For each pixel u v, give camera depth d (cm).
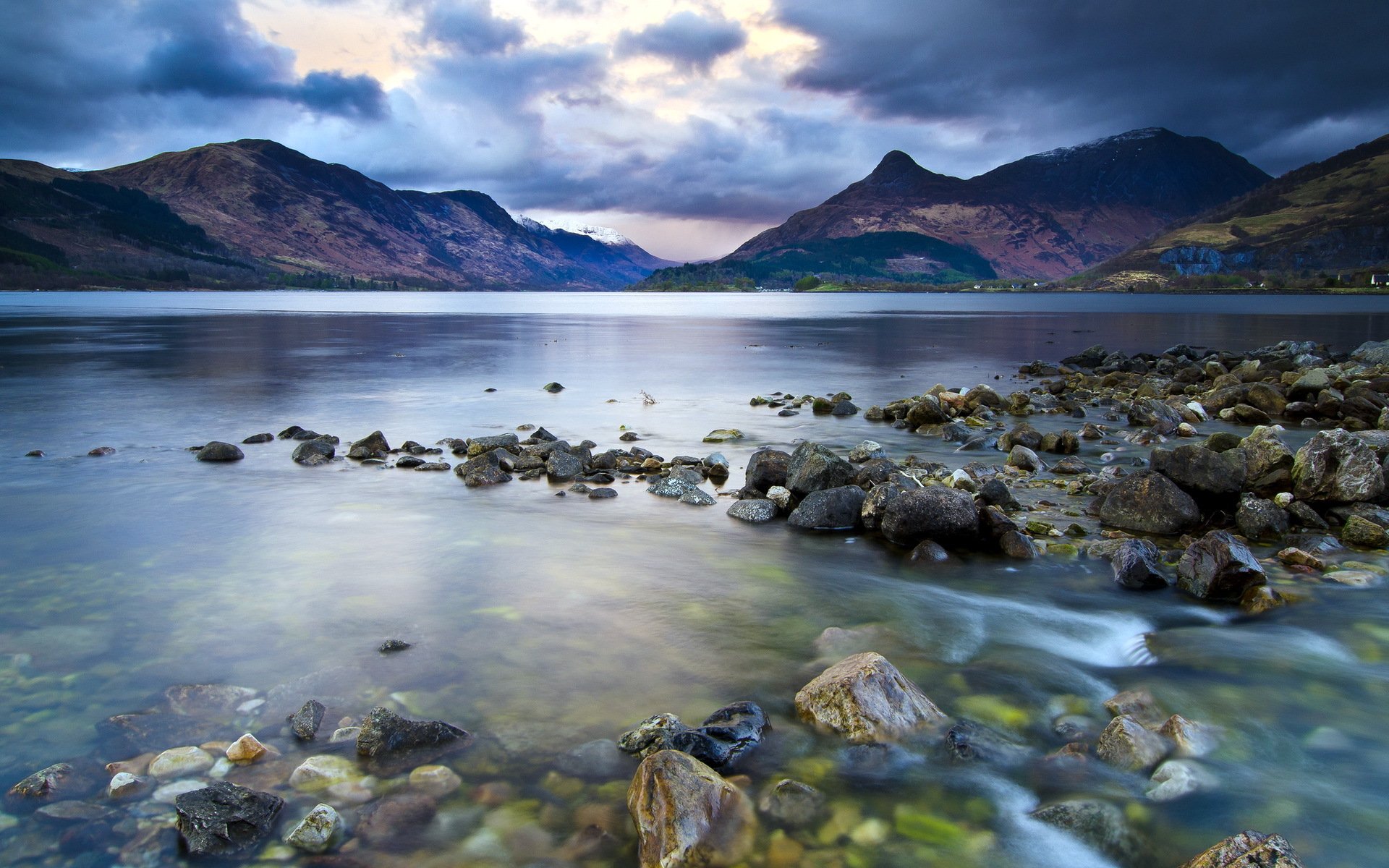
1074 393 2842
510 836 455
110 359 4234
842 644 737
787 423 2197
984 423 2158
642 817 455
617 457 1628
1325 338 5994
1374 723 600
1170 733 572
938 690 648
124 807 474
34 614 797
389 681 648
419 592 872
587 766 523
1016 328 8188
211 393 2817
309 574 937
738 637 754
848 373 3719
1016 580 934
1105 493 1300
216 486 1431
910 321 9981
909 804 494
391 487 1433
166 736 557
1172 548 1062
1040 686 657
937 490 1093
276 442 1883
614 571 954
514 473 1530
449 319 10262
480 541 1085
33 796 479
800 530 1155
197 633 749
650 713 599
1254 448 1341
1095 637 770
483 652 711
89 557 1002
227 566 963
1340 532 1107
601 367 3959
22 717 581
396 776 510
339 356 4534
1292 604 850
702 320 10688
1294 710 620
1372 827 479
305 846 440
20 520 1187
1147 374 3372
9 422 2162
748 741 550
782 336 6856
